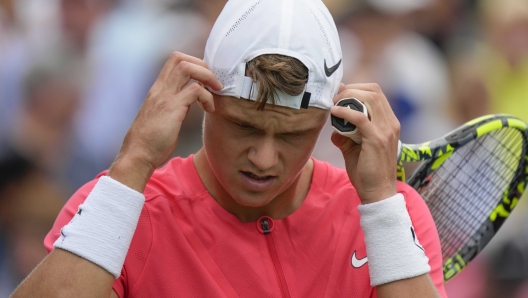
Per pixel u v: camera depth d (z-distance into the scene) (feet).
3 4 71.87
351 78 65.26
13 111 65.16
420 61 66.95
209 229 28.07
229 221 28.22
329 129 59.31
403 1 68.74
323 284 28.12
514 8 75.61
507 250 62.95
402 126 64.44
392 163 27.35
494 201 34.27
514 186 34.09
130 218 25.93
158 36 66.28
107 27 69.15
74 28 69.26
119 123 65.82
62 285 25.14
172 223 27.76
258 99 24.91
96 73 67.10
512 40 74.69
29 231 60.54
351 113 26.63
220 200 28.50
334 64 26.55
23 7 72.18
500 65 74.23
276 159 25.96
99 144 65.67
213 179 28.66
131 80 65.92
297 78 25.34
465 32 73.41
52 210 61.72
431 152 30.99
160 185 28.76
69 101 65.41
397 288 26.35
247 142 25.90
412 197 29.55
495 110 73.61
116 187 25.90
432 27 71.36
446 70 71.10
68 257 25.43
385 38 66.03
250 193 26.68
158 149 26.30
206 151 27.25
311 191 29.43
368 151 26.89
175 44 64.80
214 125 26.32
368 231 26.84
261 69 25.00
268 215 28.55
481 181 33.91
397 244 26.53
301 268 28.17
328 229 28.68
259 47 25.48
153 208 27.81
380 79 65.05
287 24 25.68
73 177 64.44
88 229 25.58
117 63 66.64
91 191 26.20
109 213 25.73
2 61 68.28
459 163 33.42
